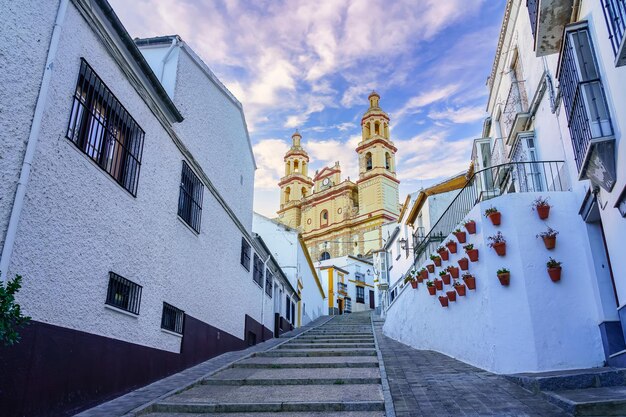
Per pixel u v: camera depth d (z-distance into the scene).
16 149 5.01
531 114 10.41
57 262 5.65
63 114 5.82
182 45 10.24
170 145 9.19
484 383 7.34
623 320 6.92
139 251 7.75
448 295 10.70
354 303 45.06
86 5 6.28
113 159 7.15
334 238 58.59
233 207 13.44
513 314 8.30
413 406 6.13
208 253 11.19
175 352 9.09
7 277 4.78
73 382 5.83
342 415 6.15
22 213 5.06
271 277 18.80
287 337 18.78
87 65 6.39
